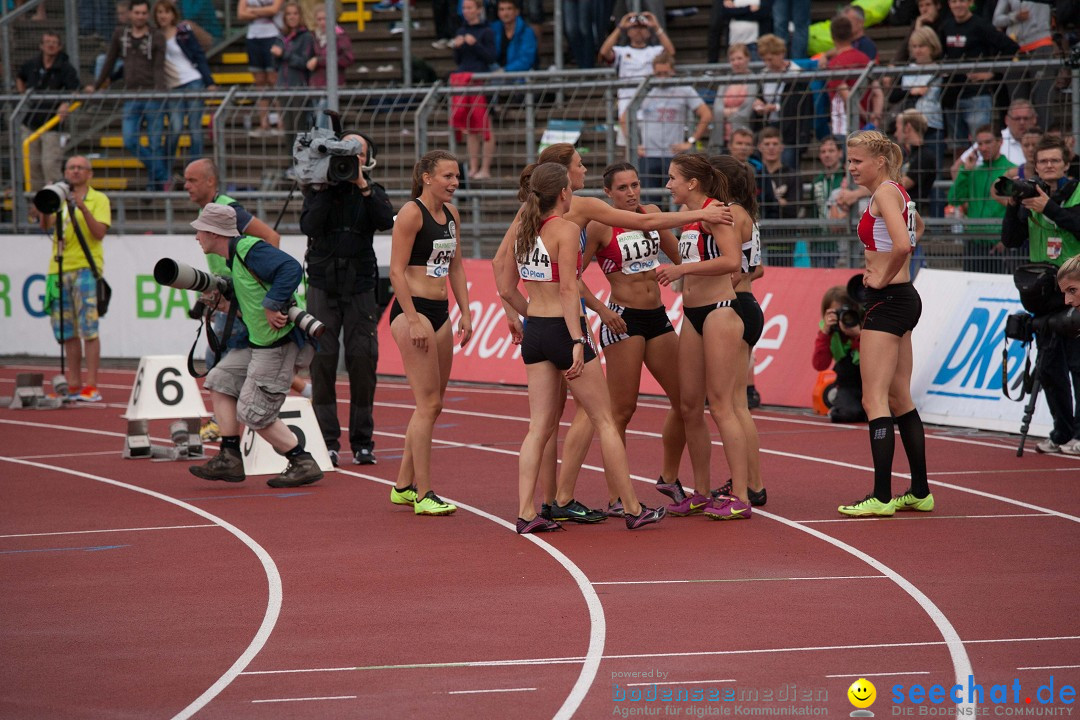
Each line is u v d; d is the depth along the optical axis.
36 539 30.72
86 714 18.73
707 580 25.59
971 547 28.19
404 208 31.91
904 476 36.75
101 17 82.44
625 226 29.69
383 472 38.94
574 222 29.78
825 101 54.59
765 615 23.09
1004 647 21.09
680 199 30.88
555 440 31.28
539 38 75.69
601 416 30.14
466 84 67.31
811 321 49.97
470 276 60.72
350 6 83.69
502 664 20.55
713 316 30.83
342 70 70.56
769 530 30.09
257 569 27.30
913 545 28.41
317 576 26.55
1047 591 24.53
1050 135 39.53
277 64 72.31
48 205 51.59
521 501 30.17
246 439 39.28
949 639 21.55
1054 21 53.47
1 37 79.62
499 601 24.33
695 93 57.91
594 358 29.97
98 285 54.00
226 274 36.53
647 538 29.50
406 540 29.72
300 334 35.09
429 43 81.44
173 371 42.56
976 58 55.38
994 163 49.09
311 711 18.62
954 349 46.12
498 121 65.81
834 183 53.72
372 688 19.55
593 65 71.31
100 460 41.94
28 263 67.50
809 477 36.84
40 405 53.06
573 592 24.86
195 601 24.86
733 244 29.92
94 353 54.66
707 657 20.73
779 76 53.88
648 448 42.00
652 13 68.88
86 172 53.00
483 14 70.88
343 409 52.56
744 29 66.56
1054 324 38.09
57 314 54.38
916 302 31.22
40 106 72.06
